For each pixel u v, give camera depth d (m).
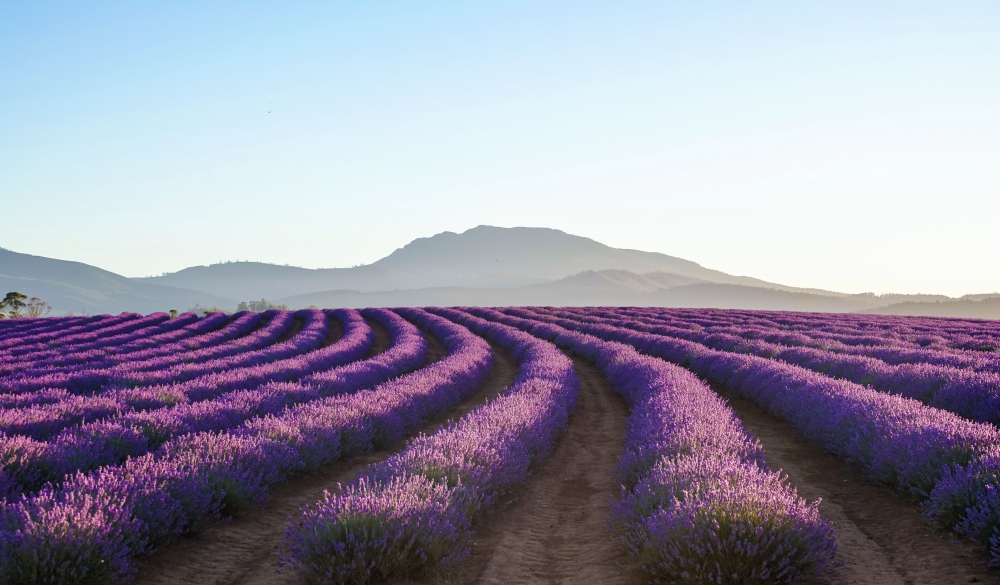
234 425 10.59
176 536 6.03
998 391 9.72
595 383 18.97
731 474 6.07
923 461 6.71
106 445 8.16
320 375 15.58
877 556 5.47
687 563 4.66
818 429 9.84
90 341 33.66
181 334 35.97
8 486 6.26
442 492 6.03
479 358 21.12
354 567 4.83
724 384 16.45
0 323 46.91
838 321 38.53
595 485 8.45
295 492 8.03
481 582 5.20
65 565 4.55
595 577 5.26
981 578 4.73
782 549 4.52
